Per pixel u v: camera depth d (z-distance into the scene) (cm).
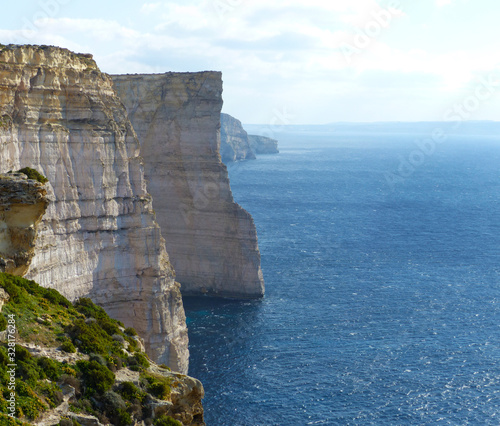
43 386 3603
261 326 9712
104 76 7212
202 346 8856
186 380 4309
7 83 5894
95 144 6769
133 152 7312
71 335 4219
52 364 3766
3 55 5869
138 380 4097
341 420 6944
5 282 4309
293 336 9294
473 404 7350
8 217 4641
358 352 8719
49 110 6425
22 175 4722
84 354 4103
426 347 8925
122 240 7119
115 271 7044
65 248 6494
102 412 3759
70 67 6712
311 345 8950
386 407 7238
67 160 6575
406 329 9631
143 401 3972
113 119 7088
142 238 7212
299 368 8169
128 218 7175
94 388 3838
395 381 7862
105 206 6894
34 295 4538
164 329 7350
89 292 6781
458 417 7062
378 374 8038
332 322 9919
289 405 7231
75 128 6688
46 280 6188
